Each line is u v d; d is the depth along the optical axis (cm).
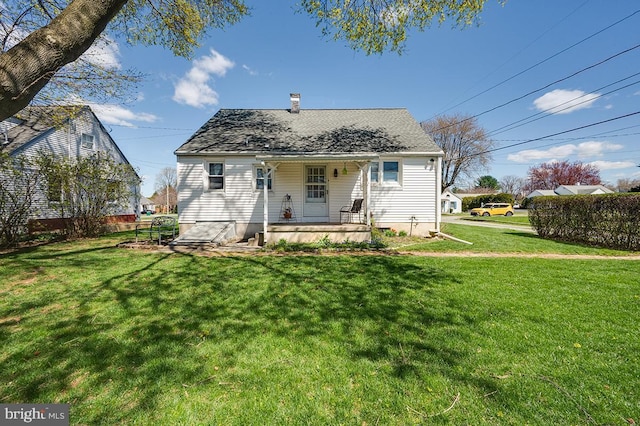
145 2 616
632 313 338
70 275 509
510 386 211
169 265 589
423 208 1072
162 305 370
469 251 759
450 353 255
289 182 1071
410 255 703
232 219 1062
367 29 635
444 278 487
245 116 1279
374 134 1142
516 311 346
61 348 264
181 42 711
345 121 1249
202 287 444
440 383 214
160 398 200
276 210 1068
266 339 282
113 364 239
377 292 417
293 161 912
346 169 1044
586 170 5044
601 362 240
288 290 429
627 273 518
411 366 236
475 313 340
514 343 271
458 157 3650
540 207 1072
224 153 1030
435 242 920
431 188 1069
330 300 387
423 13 604
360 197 1075
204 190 1054
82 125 1548
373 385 213
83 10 240
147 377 222
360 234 906
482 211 3152
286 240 902
